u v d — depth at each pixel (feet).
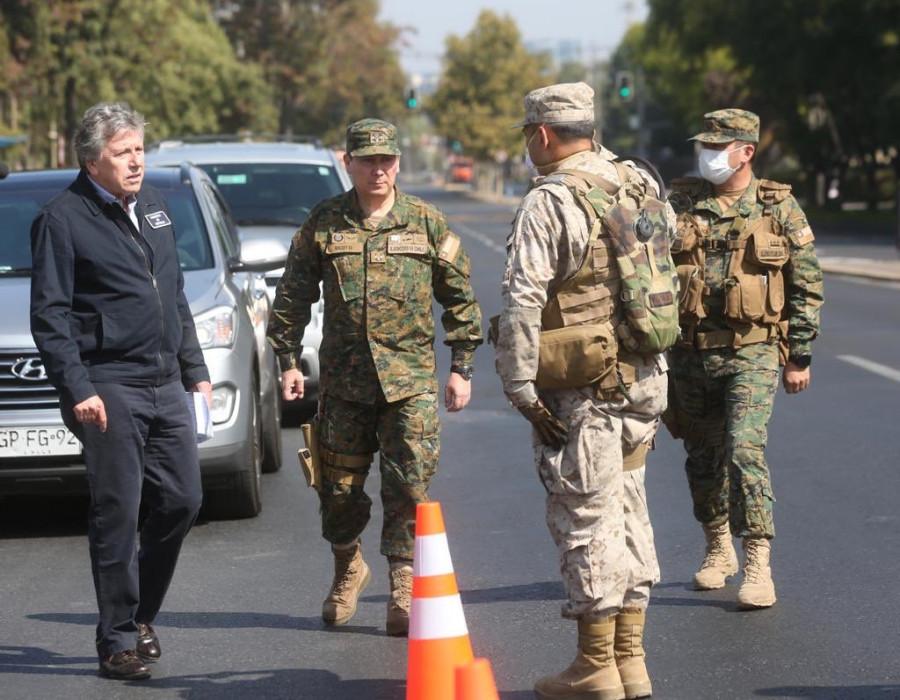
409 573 29.43
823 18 248.11
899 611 30.42
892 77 246.47
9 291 39.91
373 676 26.89
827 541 36.88
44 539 39.42
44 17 212.43
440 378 70.95
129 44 234.17
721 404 32.32
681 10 285.64
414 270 29.09
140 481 27.20
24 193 44.68
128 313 26.89
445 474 47.32
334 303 29.09
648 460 48.93
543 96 24.57
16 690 26.55
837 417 56.65
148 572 27.99
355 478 29.66
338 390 29.17
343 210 29.37
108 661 27.20
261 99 391.45
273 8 454.81
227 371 40.24
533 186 24.52
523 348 23.72
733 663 27.14
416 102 273.75
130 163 26.73
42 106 248.11
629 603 25.03
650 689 25.21
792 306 31.83
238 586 33.83
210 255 44.29
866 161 301.02
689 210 31.78
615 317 24.29
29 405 37.63
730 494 30.89
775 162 399.65
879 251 176.65
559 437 24.36
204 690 26.30
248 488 40.75
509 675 26.76
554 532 24.76
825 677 26.20
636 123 536.01
